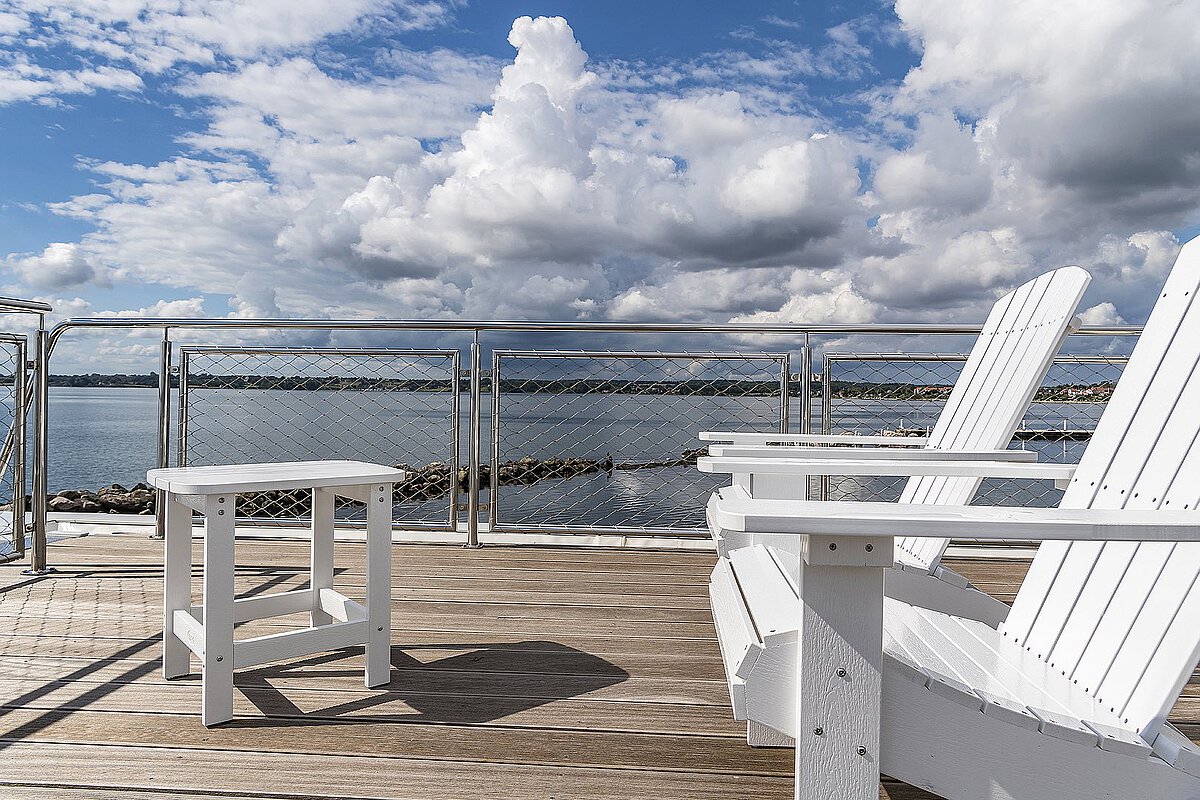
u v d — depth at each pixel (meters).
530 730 1.40
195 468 1.65
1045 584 1.20
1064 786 0.82
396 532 3.08
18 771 1.24
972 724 0.82
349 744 1.34
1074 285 1.60
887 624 1.22
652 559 2.76
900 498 1.91
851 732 0.80
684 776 1.24
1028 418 2.68
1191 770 0.83
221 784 1.20
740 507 0.78
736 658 0.89
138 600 2.21
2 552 2.67
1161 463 1.08
